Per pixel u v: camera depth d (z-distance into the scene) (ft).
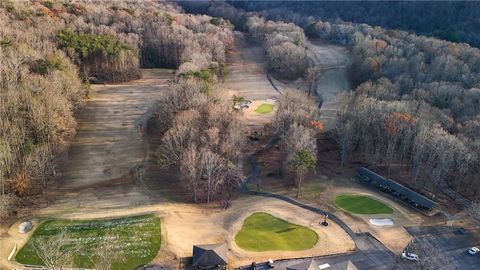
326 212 364.79
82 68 610.24
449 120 457.27
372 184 419.74
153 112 523.29
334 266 277.64
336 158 469.16
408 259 302.04
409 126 431.02
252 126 536.42
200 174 370.53
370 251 314.55
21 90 415.03
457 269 300.61
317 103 635.25
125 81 641.81
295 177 416.46
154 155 440.86
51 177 391.65
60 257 277.64
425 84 560.61
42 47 558.56
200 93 469.16
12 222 323.98
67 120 436.76
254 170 437.58
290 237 323.98
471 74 581.94
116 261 285.02
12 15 629.10
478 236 339.36
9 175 361.92
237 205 370.94
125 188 385.29
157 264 285.84
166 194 380.99
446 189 411.95
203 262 280.10
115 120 503.61
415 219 361.30
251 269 285.43
